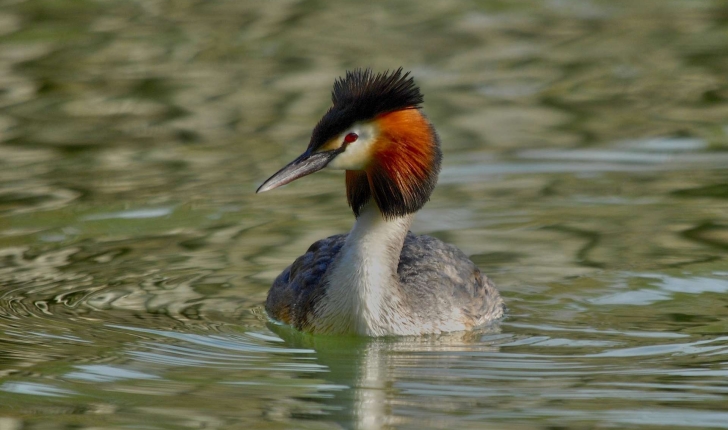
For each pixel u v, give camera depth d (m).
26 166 17.47
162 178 16.94
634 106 20.12
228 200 16.05
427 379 10.62
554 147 18.19
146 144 18.48
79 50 23.05
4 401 9.95
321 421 9.59
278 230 14.95
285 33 24.31
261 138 18.59
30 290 12.99
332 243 13.02
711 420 9.41
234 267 13.84
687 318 12.28
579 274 13.60
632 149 18.06
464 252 14.23
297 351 11.55
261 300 13.04
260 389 10.38
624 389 10.19
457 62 22.38
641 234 14.74
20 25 24.55
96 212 15.58
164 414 9.73
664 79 21.41
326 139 11.73
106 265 13.84
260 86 21.03
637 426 9.31
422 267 12.59
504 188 16.53
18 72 21.78
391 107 11.69
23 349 11.26
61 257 14.02
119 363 10.98
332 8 26.23
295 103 20.19
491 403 9.90
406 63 22.27
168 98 20.56
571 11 26.08
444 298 12.31
